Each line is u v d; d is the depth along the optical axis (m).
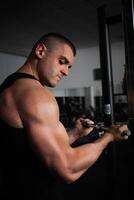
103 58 2.08
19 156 0.99
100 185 3.17
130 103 1.61
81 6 4.38
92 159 1.03
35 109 0.95
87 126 1.41
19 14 4.59
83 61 7.96
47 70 1.09
